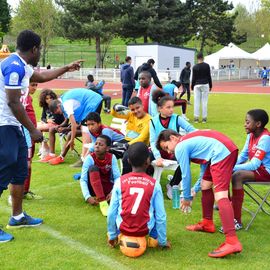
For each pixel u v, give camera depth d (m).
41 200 5.96
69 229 4.91
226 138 4.46
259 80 44.59
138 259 4.13
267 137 5.03
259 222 5.27
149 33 43.03
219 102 19.67
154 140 5.90
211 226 4.88
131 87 14.80
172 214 5.45
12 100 4.30
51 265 3.98
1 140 4.50
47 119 9.09
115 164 5.66
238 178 4.94
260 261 4.14
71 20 39.72
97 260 4.10
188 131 5.90
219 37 55.50
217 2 52.78
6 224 5.06
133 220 4.13
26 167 4.85
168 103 5.87
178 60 37.34
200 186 4.95
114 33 42.75
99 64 42.66
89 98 7.57
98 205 5.74
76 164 7.88
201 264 4.04
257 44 81.56
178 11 45.28
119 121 8.13
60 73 5.40
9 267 3.93
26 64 4.53
